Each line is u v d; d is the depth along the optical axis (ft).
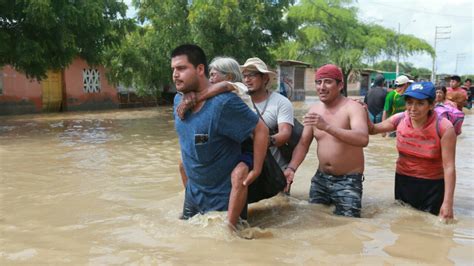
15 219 13.56
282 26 72.64
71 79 74.18
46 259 10.28
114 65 70.64
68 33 42.83
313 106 15.52
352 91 175.01
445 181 13.84
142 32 72.08
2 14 40.34
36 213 14.24
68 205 15.26
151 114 65.16
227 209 12.67
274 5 71.92
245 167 12.51
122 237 11.78
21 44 40.73
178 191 17.48
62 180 19.47
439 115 14.23
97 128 43.62
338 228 12.76
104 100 80.38
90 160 24.79
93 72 78.18
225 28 64.64
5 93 64.28
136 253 10.59
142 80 73.20
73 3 43.55
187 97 12.16
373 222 13.46
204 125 12.05
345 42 127.95
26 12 38.99
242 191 12.25
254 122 12.25
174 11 67.46
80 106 75.92
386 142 33.86
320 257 10.39
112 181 19.33
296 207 15.23
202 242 11.33
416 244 11.41
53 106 72.28
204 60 12.28
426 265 9.99
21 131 40.50
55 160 24.72
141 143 32.17
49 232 12.26
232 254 10.52
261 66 15.71
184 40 66.69
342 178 14.78
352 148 14.57
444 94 31.76
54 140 33.71
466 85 74.54
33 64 44.39
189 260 10.14
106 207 14.98
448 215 13.47
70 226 12.81
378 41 126.11
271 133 15.97
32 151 27.99
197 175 12.72
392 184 19.24
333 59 123.13
